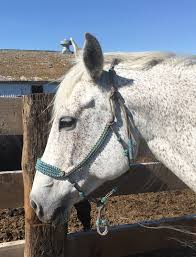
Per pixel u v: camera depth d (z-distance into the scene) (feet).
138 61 3.23
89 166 3.13
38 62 30.83
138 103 3.13
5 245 3.78
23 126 3.69
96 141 3.11
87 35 2.90
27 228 3.69
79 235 3.95
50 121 3.45
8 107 3.86
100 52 2.98
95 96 3.09
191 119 3.10
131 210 6.53
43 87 27.78
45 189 3.13
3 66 29.45
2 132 3.85
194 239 4.35
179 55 3.30
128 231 4.12
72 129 3.09
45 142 3.62
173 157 3.15
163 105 3.13
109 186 4.06
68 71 3.23
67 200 3.18
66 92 3.11
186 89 3.14
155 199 7.12
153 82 3.17
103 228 4.00
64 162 3.11
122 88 3.14
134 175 4.09
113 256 4.08
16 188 3.83
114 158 3.12
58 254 3.74
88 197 3.30
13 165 5.57
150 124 3.16
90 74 3.01
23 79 27.30
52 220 3.17
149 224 4.19
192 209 6.59
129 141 3.11
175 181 4.21
